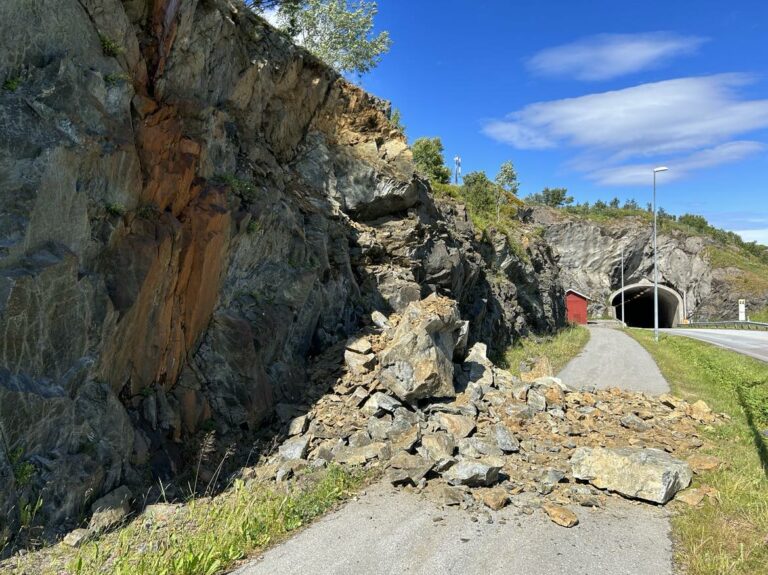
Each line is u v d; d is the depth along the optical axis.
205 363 9.55
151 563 5.23
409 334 11.31
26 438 5.74
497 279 31.98
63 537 5.69
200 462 8.01
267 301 11.66
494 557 5.79
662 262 82.00
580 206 101.94
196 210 9.27
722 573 5.37
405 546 6.02
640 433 10.67
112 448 6.78
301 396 11.24
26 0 6.59
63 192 6.41
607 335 42.47
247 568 5.47
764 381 16.72
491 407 11.33
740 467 8.72
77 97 6.91
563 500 7.55
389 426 9.87
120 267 7.39
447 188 33.16
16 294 5.64
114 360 7.33
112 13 8.04
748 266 79.44
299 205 14.94
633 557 5.85
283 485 7.73
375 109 21.25
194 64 10.88
